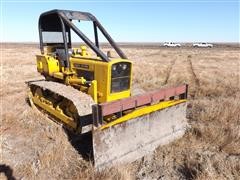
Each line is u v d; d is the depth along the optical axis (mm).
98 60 5949
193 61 26750
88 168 4703
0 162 5051
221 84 12531
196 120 7438
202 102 9047
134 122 5262
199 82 13133
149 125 5602
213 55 37781
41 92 7574
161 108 5824
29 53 38188
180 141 6086
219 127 6621
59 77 6934
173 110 6164
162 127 5934
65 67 6973
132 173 4855
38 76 15031
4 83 12125
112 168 4789
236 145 5750
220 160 5105
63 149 5391
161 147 5793
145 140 5562
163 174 4859
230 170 4801
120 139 5062
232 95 10461
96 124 4672
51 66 7242
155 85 12453
